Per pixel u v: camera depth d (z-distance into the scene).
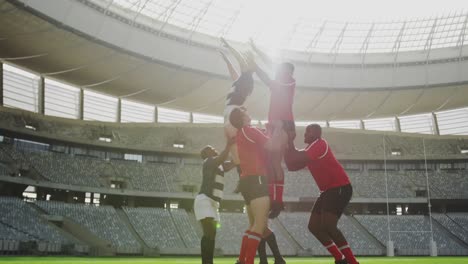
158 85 54.44
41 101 53.31
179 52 49.44
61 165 51.88
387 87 56.09
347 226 54.81
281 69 7.33
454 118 65.38
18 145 51.47
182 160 59.88
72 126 55.19
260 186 6.37
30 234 39.75
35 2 37.75
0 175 43.41
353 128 68.88
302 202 58.78
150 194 52.97
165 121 63.81
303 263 18.83
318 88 56.00
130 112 61.16
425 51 55.97
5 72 49.84
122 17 44.50
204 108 62.47
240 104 7.03
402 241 52.97
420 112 65.31
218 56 51.91
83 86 55.78
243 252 6.92
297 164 7.86
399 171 62.19
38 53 46.31
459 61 54.88
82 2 41.31
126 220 49.97
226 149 6.93
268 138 6.75
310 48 56.59
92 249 41.41
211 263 7.66
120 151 57.88
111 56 46.88
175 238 48.31
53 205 47.34
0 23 40.09
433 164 62.78
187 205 57.12
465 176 60.69
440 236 53.72
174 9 46.69
